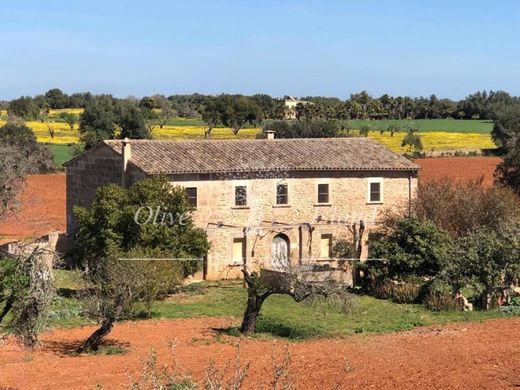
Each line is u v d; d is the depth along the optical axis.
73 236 40.81
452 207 44.56
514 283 37.44
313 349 26.55
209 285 39.41
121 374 22.20
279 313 32.78
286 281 31.70
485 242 35.66
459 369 23.20
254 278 29.92
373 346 27.02
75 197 45.56
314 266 38.53
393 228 39.91
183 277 35.94
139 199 35.53
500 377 22.14
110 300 26.41
